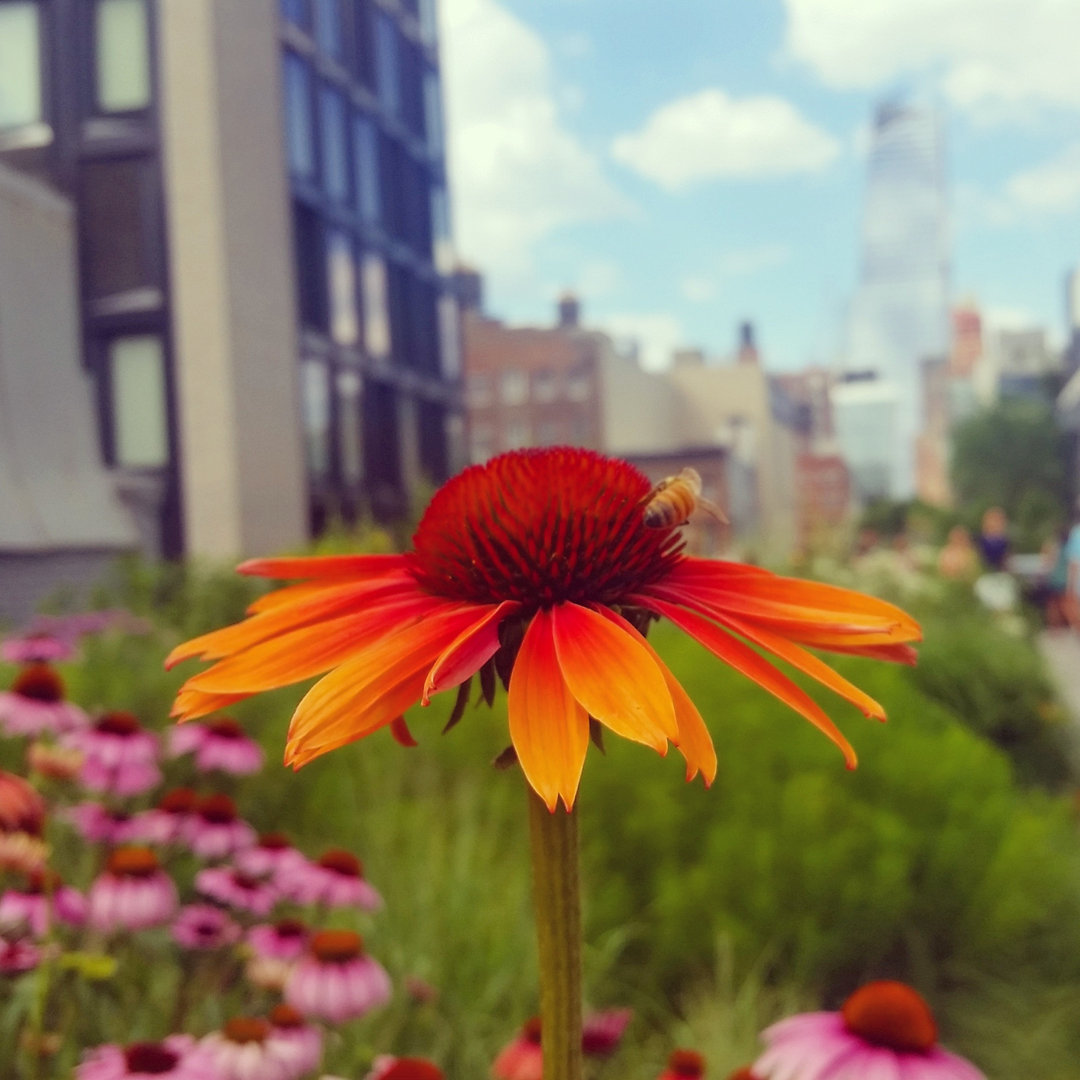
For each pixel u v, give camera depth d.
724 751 4.08
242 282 16.61
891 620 1.10
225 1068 1.84
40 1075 1.77
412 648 0.97
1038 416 55.97
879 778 4.06
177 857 2.81
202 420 16.09
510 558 1.12
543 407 50.16
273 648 1.05
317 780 4.64
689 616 1.08
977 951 3.71
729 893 3.62
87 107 16.33
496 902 3.79
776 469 69.88
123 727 2.95
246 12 17.23
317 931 2.53
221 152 16.30
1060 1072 3.41
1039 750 7.22
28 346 14.62
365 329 21.23
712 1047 3.12
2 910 1.98
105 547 14.58
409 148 23.92
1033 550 35.34
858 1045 1.64
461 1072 2.80
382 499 21.14
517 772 4.66
